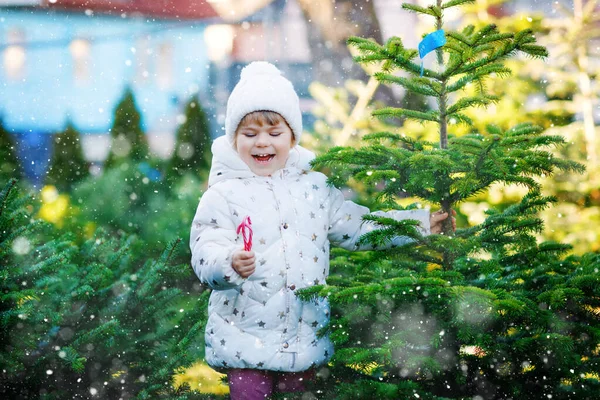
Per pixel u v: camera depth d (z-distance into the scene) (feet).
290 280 9.59
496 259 10.57
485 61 9.76
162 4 44.98
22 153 35.04
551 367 9.38
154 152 25.82
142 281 11.16
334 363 10.12
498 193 19.25
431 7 9.84
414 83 10.19
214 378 14.46
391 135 10.86
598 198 19.90
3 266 10.62
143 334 11.08
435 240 9.57
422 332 9.32
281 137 10.00
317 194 10.17
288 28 42.16
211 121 38.17
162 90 43.96
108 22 44.34
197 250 9.50
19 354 9.98
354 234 10.35
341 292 8.92
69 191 25.40
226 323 9.67
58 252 11.90
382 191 9.95
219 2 44.73
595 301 9.52
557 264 10.58
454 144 10.28
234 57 43.75
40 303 10.57
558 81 21.53
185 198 20.79
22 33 43.50
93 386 10.48
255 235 9.64
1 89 42.37
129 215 20.08
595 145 20.62
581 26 21.44
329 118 22.29
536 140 9.78
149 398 10.49
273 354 9.51
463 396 9.67
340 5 33.65
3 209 10.72
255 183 9.98
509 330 9.90
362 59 10.07
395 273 10.74
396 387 8.82
